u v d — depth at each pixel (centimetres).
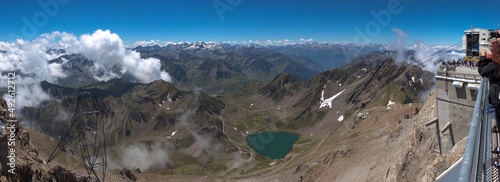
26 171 4578
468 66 3422
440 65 3494
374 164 8919
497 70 803
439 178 1378
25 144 5703
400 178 4672
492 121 1191
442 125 3509
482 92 834
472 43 3625
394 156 7181
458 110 3288
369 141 14800
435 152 3716
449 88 3362
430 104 8550
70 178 6519
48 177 5462
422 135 4828
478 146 629
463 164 552
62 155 14412
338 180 10344
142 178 16888
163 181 19888
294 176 16212
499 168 902
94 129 8262
